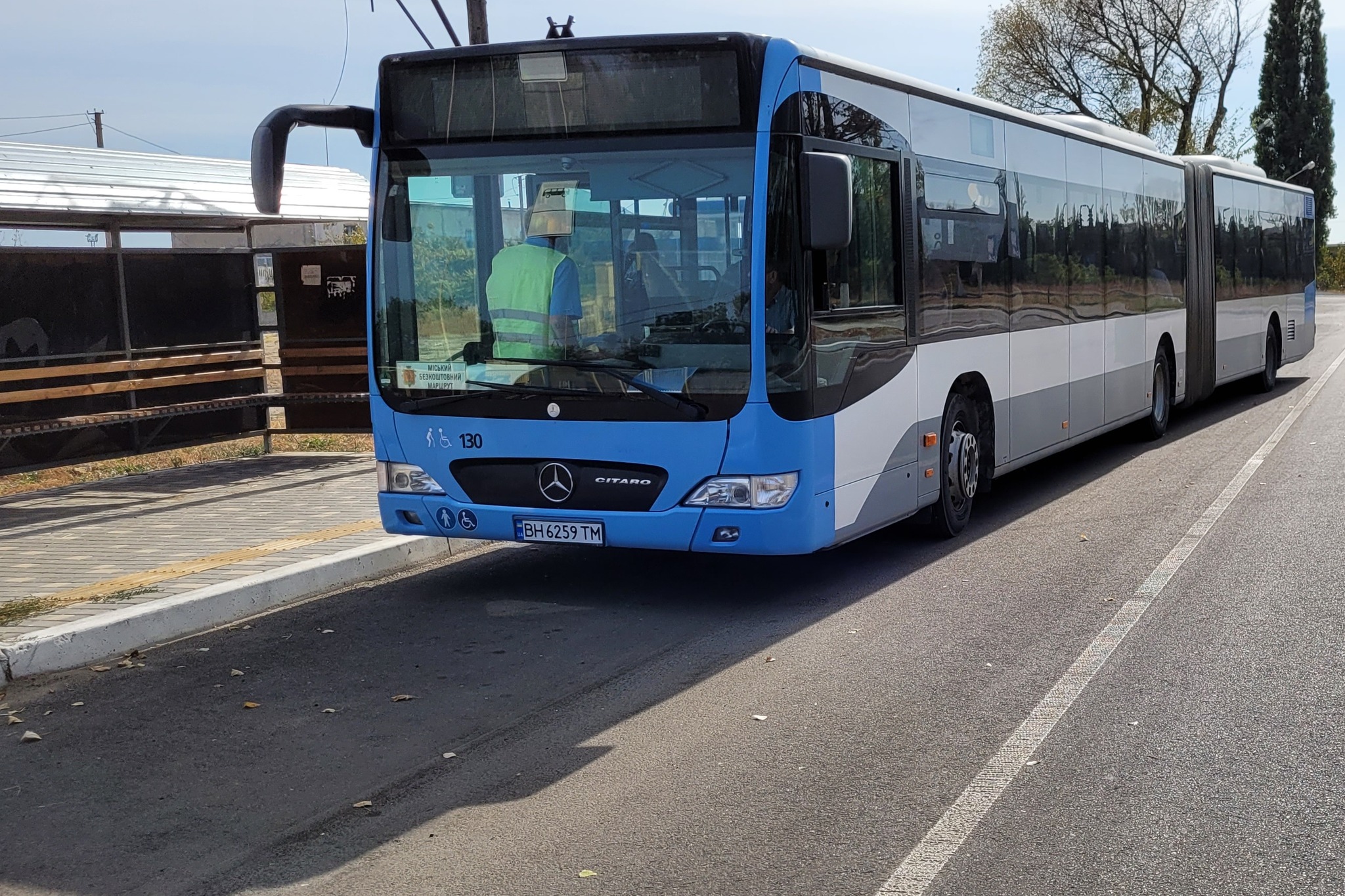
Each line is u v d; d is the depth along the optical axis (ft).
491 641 23.30
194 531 32.40
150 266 43.96
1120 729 17.80
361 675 21.27
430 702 19.80
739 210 23.32
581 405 24.18
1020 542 31.24
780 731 17.99
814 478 24.36
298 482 40.63
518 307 24.59
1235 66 175.01
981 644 22.27
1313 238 79.20
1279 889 12.90
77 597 25.07
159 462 46.44
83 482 41.63
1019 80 181.27
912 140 28.76
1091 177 41.39
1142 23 174.81
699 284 23.56
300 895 13.25
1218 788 15.58
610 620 24.62
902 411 28.19
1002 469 34.27
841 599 25.86
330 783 16.46
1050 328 37.60
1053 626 23.39
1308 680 19.80
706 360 23.53
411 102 25.13
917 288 28.89
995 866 13.53
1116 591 25.82
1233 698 19.04
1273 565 27.73
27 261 40.11
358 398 46.11
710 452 23.58
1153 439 49.93
